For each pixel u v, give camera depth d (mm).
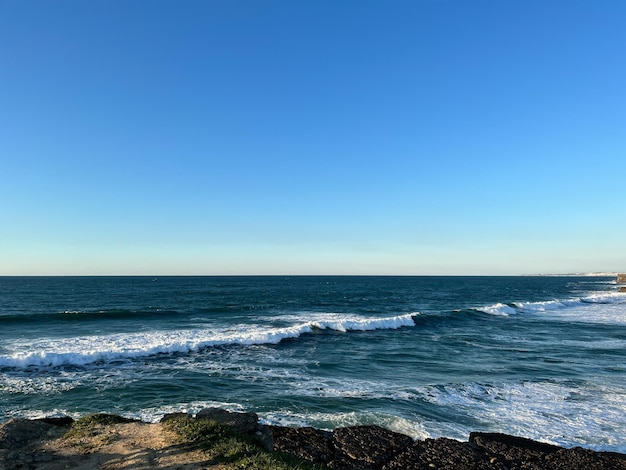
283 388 13703
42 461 5801
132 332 25922
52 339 22641
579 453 8609
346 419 10797
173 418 7730
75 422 7695
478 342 23438
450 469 7941
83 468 5594
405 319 30875
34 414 11203
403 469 7922
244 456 6027
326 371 16203
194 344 20016
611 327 30469
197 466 5676
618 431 10227
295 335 24359
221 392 13242
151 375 15227
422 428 10258
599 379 15055
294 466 6176
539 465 8125
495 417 11117
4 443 6312
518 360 18453
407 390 13477
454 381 14695
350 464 7969
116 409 11648
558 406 12031
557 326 31062
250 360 18000
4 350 19359
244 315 37438
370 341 23469
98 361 17141
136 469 5547
